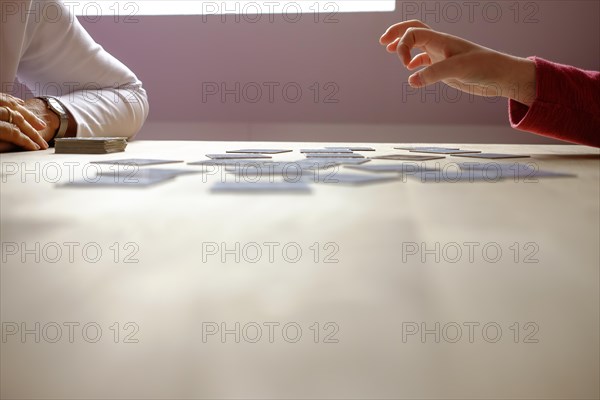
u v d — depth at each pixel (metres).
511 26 2.35
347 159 0.72
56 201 0.38
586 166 0.68
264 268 0.25
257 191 0.43
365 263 0.26
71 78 1.19
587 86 0.86
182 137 2.58
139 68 2.54
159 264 0.26
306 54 2.47
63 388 0.18
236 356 0.19
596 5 2.30
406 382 0.18
